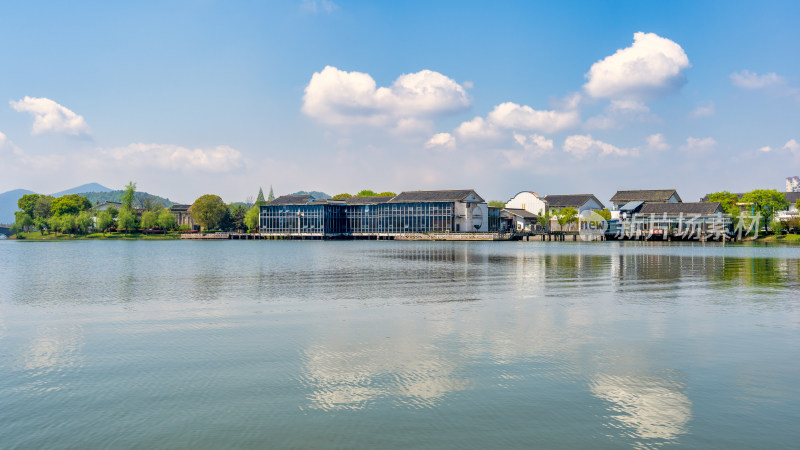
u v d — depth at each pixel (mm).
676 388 18344
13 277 56031
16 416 16141
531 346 23938
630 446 14102
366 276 54844
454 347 23781
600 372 20109
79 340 25531
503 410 16453
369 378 19500
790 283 47750
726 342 24672
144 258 91438
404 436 14719
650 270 61156
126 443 14367
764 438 14539
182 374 20078
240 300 37875
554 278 52156
